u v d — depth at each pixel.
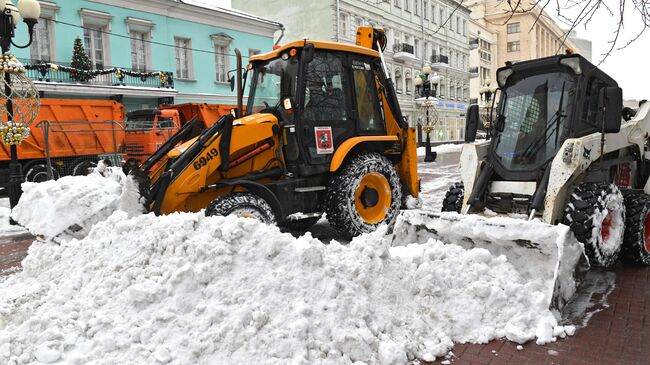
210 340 2.90
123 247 3.80
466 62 47.47
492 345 3.36
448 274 3.76
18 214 5.62
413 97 38.41
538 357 3.17
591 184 4.73
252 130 5.98
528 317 3.50
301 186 6.23
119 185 5.49
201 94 23.44
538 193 4.74
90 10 19.33
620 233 4.75
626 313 3.85
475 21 48.47
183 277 3.27
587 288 4.45
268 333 2.98
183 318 3.08
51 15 18.33
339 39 30.72
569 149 4.65
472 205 5.25
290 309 3.16
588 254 4.47
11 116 9.19
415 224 4.60
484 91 22.09
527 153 5.18
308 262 3.43
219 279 3.30
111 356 2.87
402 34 37.16
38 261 4.30
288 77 6.33
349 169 6.40
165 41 22.02
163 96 21.14
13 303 3.61
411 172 7.39
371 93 7.13
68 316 3.17
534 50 48.84
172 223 3.73
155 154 5.95
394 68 36.34
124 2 20.41
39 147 13.05
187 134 6.13
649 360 3.09
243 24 25.11
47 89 17.28
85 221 5.16
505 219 4.12
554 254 3.87
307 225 7.46
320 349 2.97
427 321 3.52
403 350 3.11
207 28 23.64
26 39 17.58
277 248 3.50
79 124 13.98
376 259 3.66
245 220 3.71
